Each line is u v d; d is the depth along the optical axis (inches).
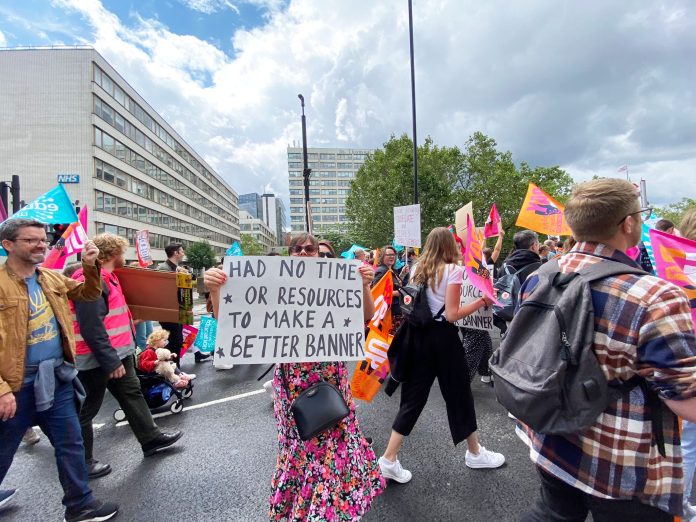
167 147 2341.3
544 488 57.0
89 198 1505.9
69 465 93.3
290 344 73.9
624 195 50.9
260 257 75.1
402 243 306.3
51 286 94.3
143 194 1978.3
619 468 46.1
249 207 7559.1
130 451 131.6
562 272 53.8
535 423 49.3
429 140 1439.5
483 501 95.3
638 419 45.8
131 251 1813.5
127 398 124.1
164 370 163.8
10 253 86.7
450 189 1374.3
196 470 116.8
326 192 4773.6
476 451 109.8
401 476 103.3
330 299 77.2
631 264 52.6
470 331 168.7
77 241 119.9
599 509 49.4
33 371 88.4
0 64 1518.2
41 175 1502.2
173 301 142.9
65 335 93.8
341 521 65.6
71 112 1515.7
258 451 127.0
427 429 136.4
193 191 2903.5
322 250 138.2
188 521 93.3
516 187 1395.2
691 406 40.7
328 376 74.4
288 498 71.9
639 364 44.7
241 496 102.6
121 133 1754.4
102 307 110.3
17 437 88.2
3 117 1515.7
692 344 41.5
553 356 49.1
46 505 104.3
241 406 169.2
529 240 156.6
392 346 106.4
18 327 84.9
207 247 2194.9
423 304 101.5
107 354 110.0
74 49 1528.1
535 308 54.7
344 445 69.9
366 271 79.9
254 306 73.9
